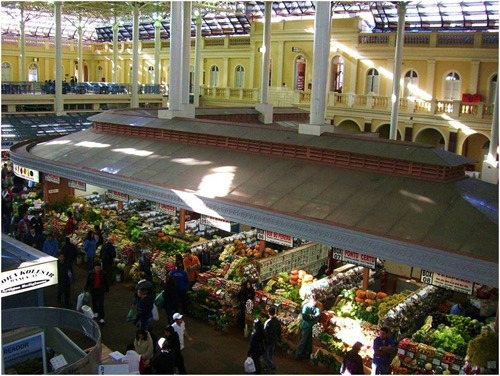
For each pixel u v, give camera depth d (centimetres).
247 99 4100
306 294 1288
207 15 4541
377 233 1171
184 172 1684
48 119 3503
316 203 1352
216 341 1285
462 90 3147
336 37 3638
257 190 1479
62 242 1750
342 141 1559
